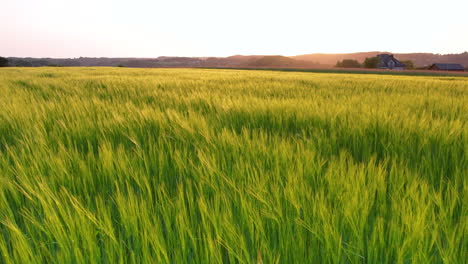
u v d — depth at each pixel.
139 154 2.04
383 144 2.43
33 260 1.08
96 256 1.12
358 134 2.67
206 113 3.97
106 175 1.83
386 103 4.60
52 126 3.19
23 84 9.12
